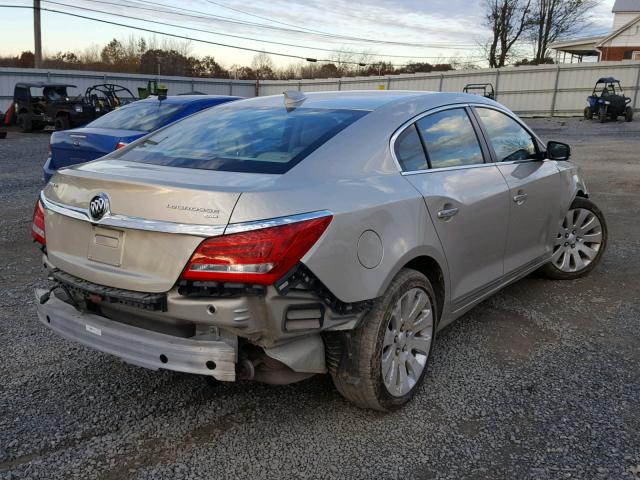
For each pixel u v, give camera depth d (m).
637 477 2.68
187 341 2.66
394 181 3.19
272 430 3.09
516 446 2.93
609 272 5.67
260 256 2.47
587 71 32.34
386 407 3.13
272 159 3.01
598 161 14.08
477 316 4.62
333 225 2.70
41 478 2.69
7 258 6.20
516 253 4.36
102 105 23.89
